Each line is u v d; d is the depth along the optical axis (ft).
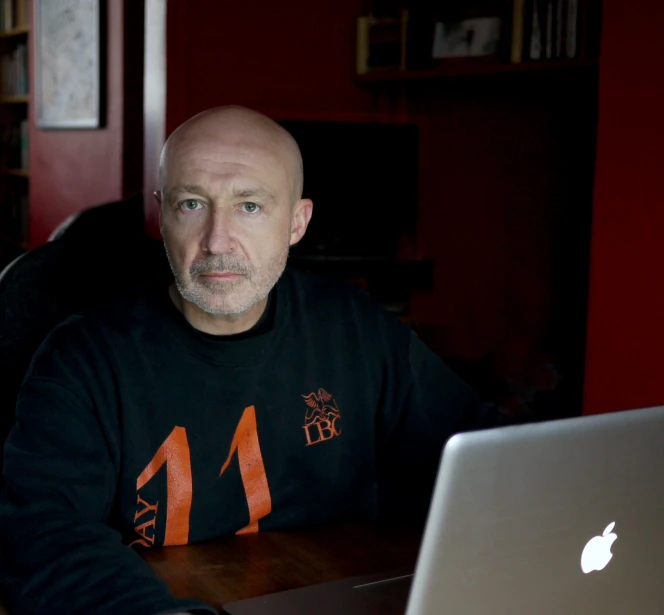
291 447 4.14
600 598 2.63
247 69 11.01
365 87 11.96
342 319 4.47
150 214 11.04
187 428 3.89
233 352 3.92
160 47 10.58
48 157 15.01
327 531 3.76
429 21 11.35
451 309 12.64
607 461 2.49
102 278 4.95
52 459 3.46
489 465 2.27
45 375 3.70
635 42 7.33
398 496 4.45
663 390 7.26
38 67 14.97
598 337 7.89
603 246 7.79
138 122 12.14
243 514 4.02
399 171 11.59
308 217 4.25
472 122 12.32
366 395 4.45
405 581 3.12
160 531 3.85
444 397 4.64
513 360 12.10
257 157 3.75
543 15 9.75
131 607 2.70
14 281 4.54
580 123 11.22
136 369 3.84
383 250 11.71
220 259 3.71
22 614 2.81
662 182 7.16
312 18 11.40
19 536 3.05
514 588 2.42
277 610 2.86
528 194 11.89
